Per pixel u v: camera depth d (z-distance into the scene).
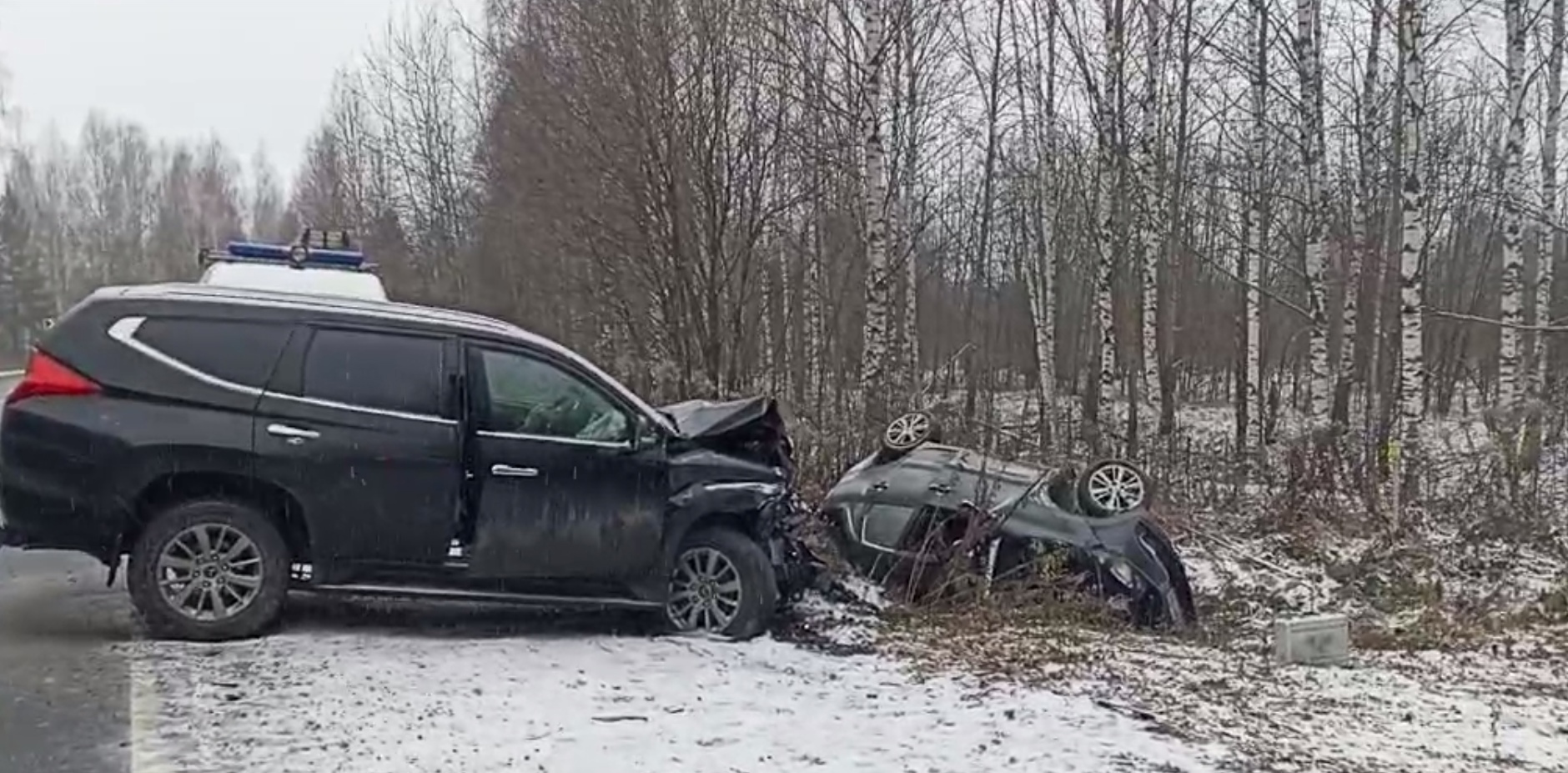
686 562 8.18
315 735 5.57
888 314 16.81
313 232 12.46
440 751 5.42
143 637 7.26
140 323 7.38
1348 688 7.52
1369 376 21.83
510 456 7.69
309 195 58.44
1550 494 15.85
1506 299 21.59
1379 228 22.44
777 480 8.40
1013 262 31.42
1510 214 21.25
